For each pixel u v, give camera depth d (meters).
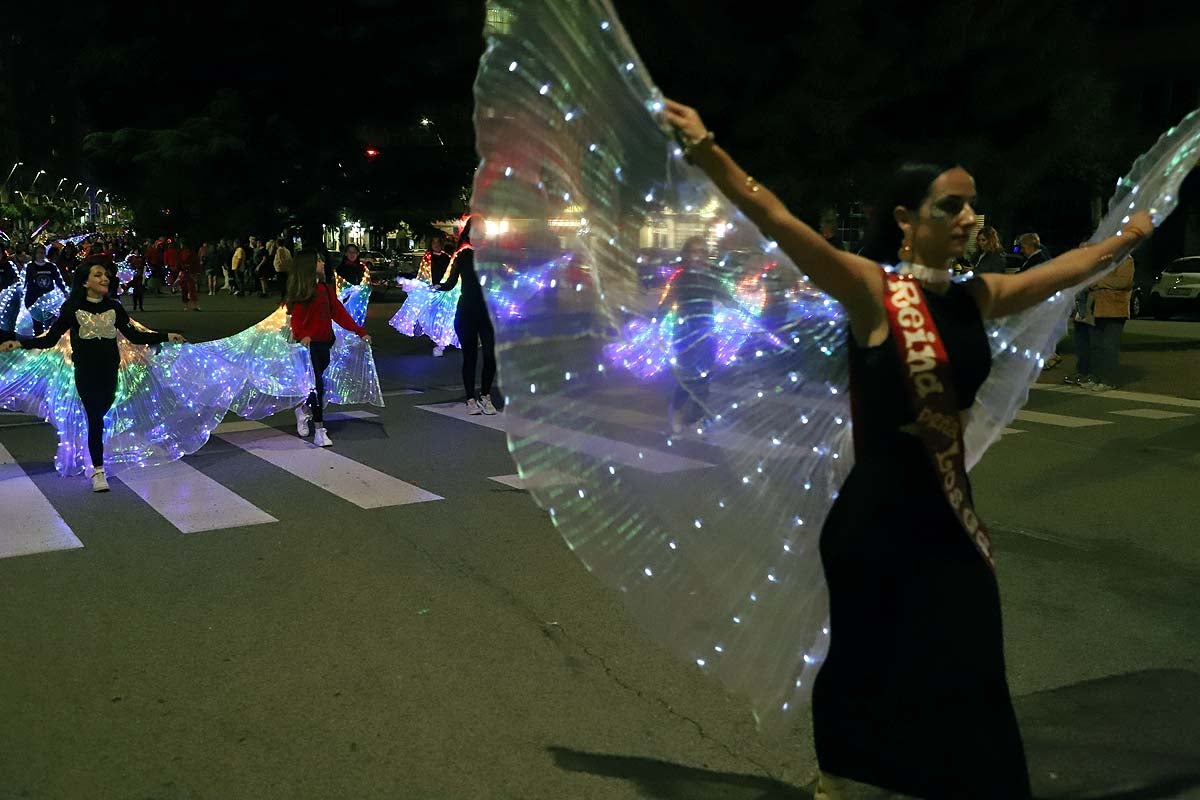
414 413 11.13
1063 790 3.38
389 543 6.24
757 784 3.47
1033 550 6.10
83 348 7.48
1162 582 5.52
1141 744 3.70
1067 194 18.77
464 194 25.50
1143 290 25.92
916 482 2.63
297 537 6.36
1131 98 20.08
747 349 3.07
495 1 2.78
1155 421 10.70
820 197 15.05
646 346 3.06
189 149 22.31
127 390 8.23
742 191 2.54
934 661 2.63
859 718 2.75
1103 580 5.55
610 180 2.97
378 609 5.10
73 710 3.98
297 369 9.21
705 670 3.13
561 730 3.84
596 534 3.01
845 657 2.76
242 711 3.97
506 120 2.81
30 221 55.09
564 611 5.09
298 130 23.70
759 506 3.08
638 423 3.06
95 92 24.25
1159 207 3.10
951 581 2.65
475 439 9.62
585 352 2.99
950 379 2.57
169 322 23.23
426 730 3.83
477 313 10.81
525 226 2.88
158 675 4.30
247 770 3.53
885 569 2.66
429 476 8.05
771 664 3.09
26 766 3.55
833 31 13.81
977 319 2.67
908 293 2.58
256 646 4.62
